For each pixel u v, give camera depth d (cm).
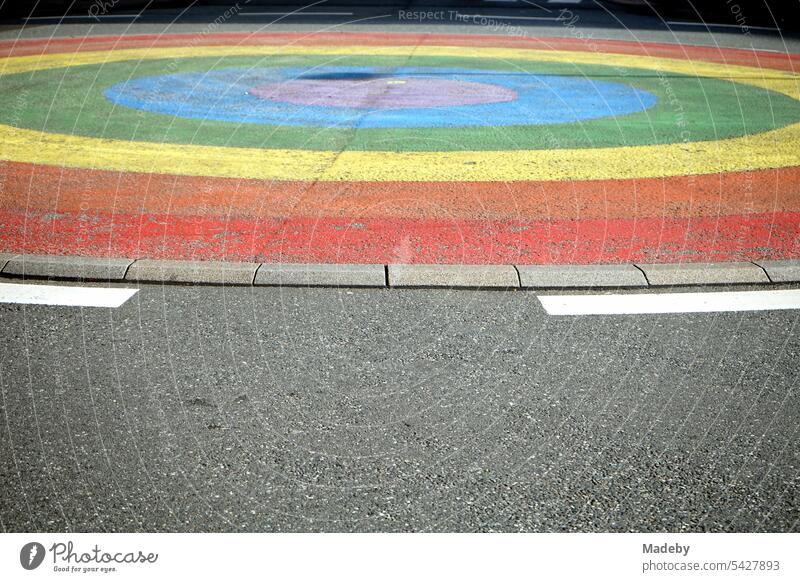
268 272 489
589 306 459
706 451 326
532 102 1112
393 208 639
